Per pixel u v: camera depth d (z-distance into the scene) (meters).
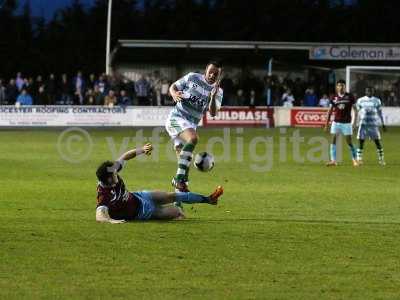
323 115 55.53
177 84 18.34
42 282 11.52
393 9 73.00
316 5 72.81
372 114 31.77
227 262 12.74
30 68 68.50
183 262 12.71
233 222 16.41
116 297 10.84
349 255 13.32
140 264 12.56
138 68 64.25
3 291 11.05
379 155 32.09
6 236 14.56
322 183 24.81
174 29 71.69
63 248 13.59
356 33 72.62
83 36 70.19
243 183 24.70
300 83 59.03
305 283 11.60
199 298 10.84
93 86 57.94
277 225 16.09
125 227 15.48
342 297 10.95
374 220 17.03
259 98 58.12
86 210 18.02
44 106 54.47
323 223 16.47
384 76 58.62
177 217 16.62
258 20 72.19
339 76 61.47
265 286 11.42
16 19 69.31
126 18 71.31
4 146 39.28
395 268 12.48
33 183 23.92
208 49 63.78
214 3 72.69
